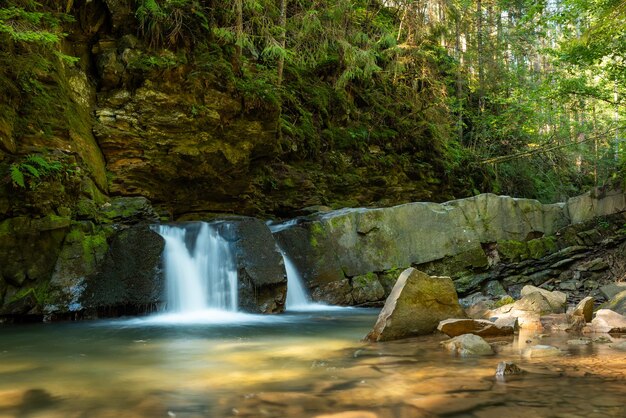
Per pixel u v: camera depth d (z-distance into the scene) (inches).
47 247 312.3
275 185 561.3
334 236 464.8
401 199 708.7
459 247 513.3
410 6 738.8
